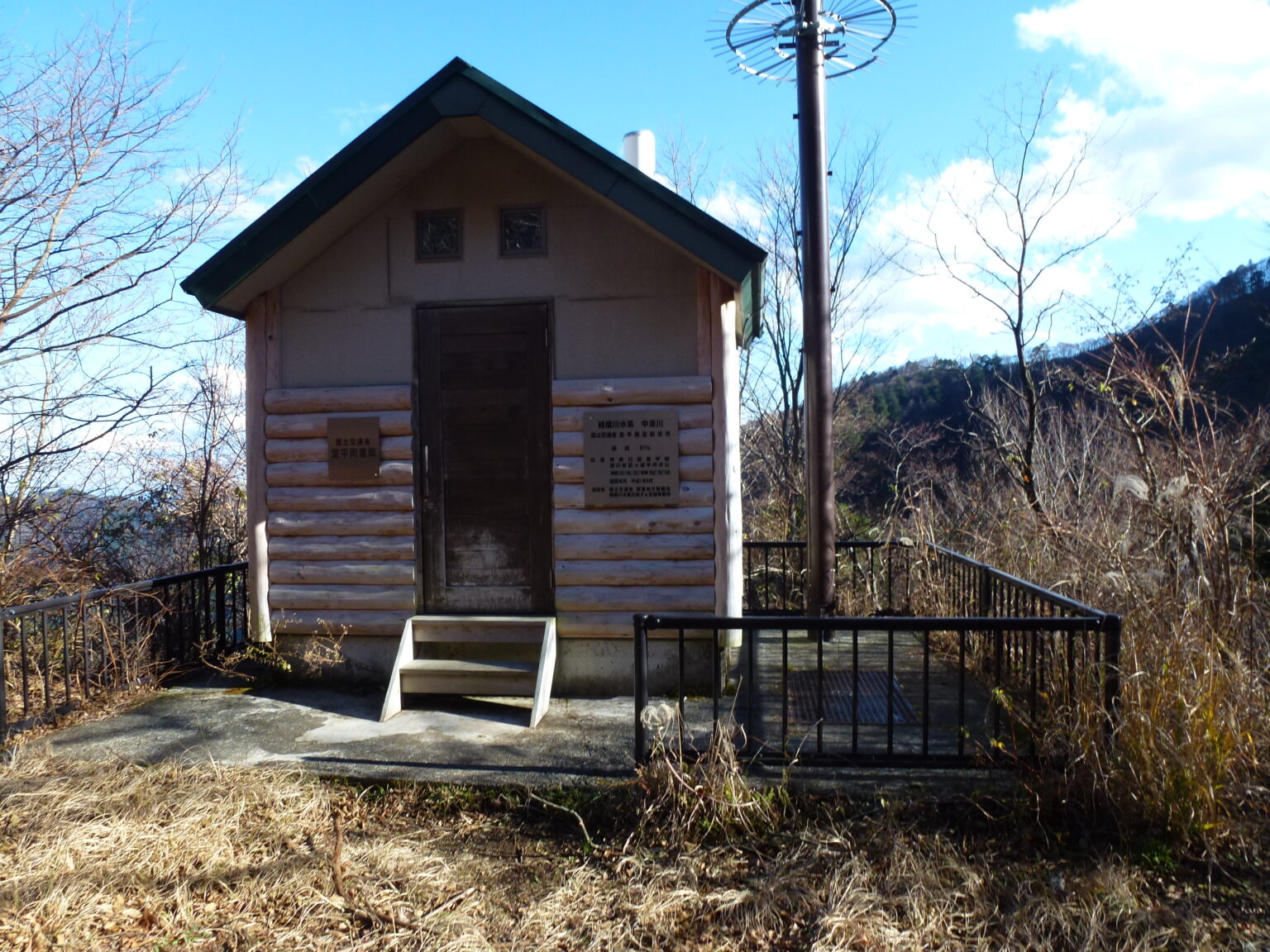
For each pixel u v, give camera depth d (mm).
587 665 6301
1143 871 3725
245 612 8867
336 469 6445
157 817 4227
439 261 6438
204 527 11031
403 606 6426
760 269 5777
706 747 4867
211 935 3422
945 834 4020
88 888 3637
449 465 6426
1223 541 5230
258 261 5930
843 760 4527
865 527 13703
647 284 6246
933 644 7543
